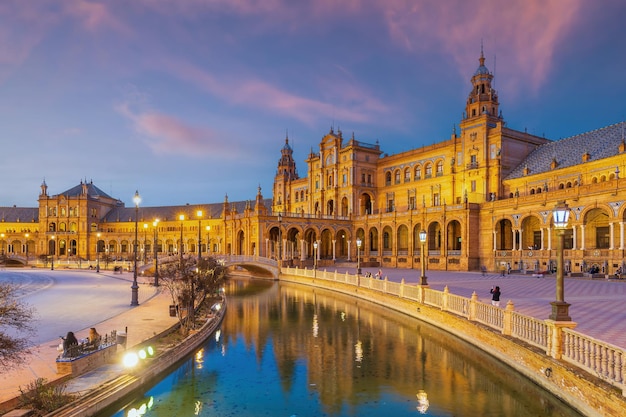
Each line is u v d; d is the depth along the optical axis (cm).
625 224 4816
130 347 2028
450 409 1563
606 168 5725
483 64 7950
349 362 2162
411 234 7969
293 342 2602
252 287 6053
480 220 6975
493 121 7594
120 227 15262
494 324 2177
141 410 1588
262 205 8575
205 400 1678
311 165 10931
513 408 1562
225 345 2536
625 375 1180
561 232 1619
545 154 7200
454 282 4675
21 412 1298
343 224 9244
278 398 1692
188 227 14788
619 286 3966
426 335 2711
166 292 4272
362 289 4531
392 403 1628
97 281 5772
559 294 1602
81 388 1542
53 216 14650
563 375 1487
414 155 8988
